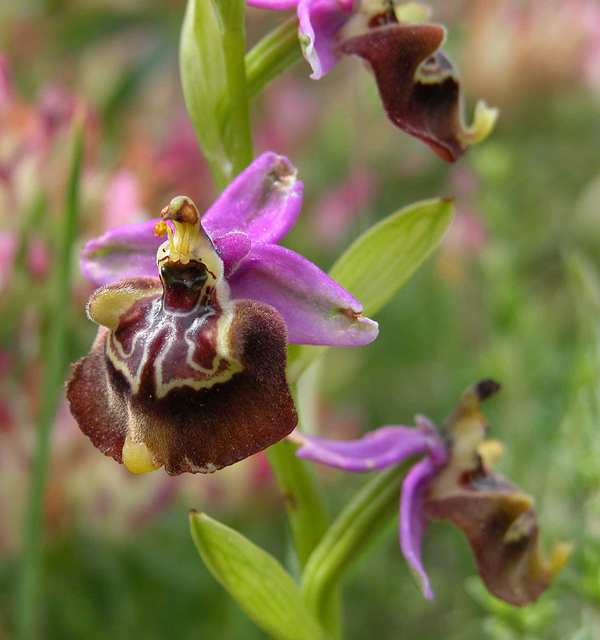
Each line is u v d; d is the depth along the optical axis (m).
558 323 0.22
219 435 0.10
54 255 0.16
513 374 0.17
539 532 0.13
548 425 0.17
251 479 0.17
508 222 0.18
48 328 0.16
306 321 0.11
